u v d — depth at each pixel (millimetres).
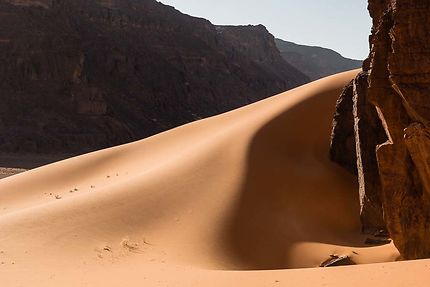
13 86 101375
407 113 17625
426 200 17469
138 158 38469
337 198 27062
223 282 14352
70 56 107500
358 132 23516
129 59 122688
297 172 28594
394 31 16641
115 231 22297
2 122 93750
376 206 22922
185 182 26656
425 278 11891
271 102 38375
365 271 13492
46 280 15828
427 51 16234
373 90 18266
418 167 17078
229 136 31531
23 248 19578
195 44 151750
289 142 31312
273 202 26000
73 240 20844
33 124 94688
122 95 114062
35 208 24516
